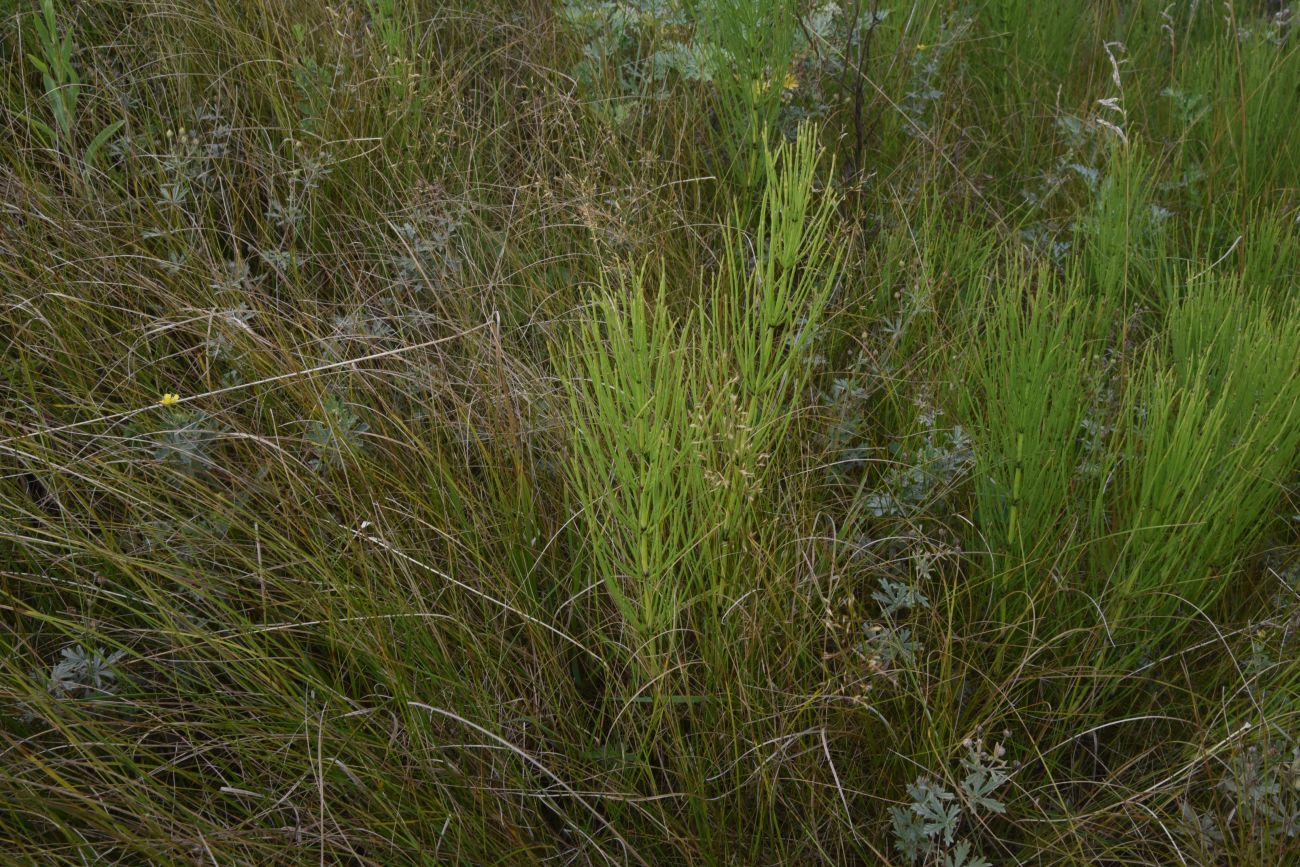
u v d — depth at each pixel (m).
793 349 1.72
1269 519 2.04
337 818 1.62
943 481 2.04
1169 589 1.82
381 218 2.67
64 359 2.19
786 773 1.75
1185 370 2.03
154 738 1.76
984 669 1.88
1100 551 1.91
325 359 2.25
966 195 2.82
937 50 3.33
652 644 1.66
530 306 2.46
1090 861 1.62
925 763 1.72
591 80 3.03
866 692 1.69
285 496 2.01
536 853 1.71
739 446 1.63
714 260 2.57
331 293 2.60
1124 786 1.72
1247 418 1.90
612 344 1.46
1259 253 2.53
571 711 1.82
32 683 1.65
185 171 2.60
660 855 1.71
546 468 2.12
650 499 1.47
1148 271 2.64
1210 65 3.30
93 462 1.94
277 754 1.66
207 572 1.90
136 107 2.85
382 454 2.15
